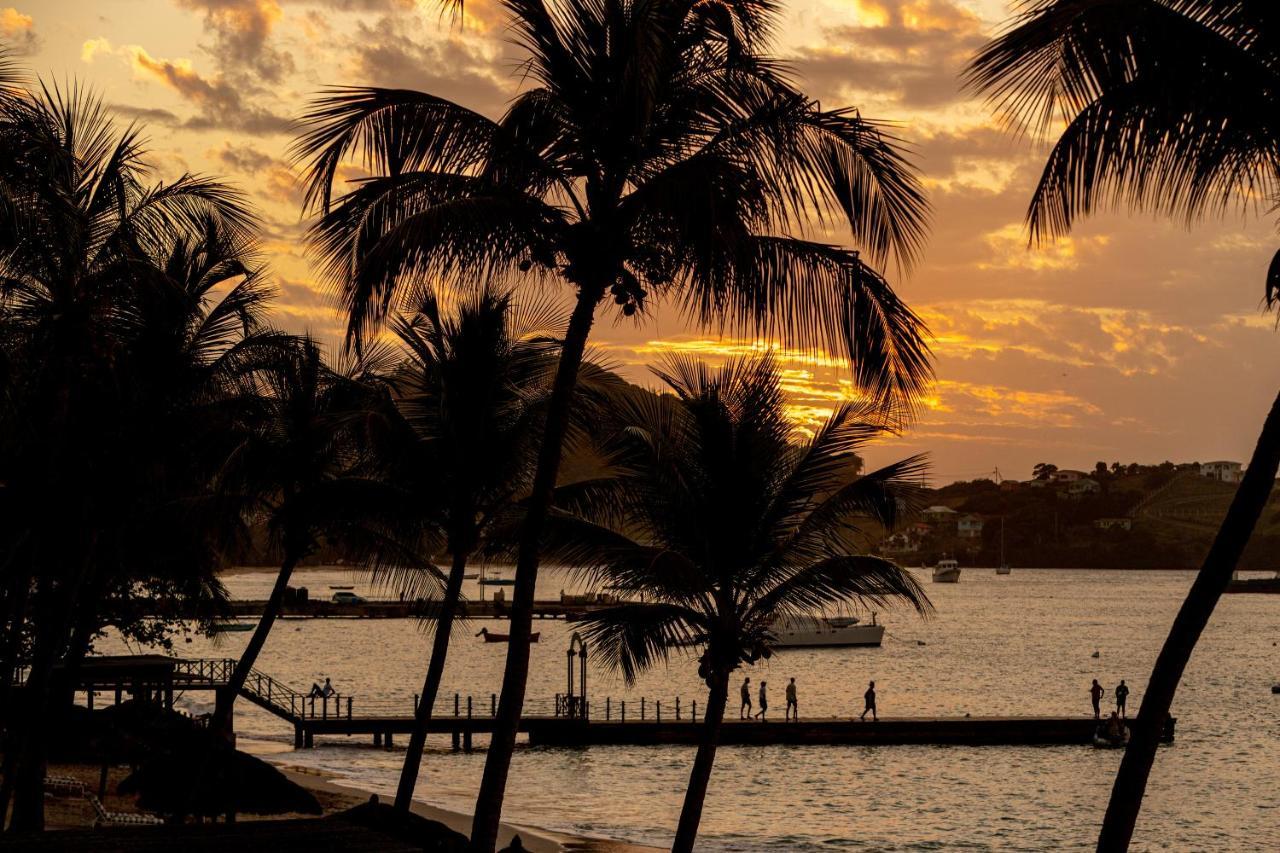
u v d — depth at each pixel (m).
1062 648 146.25
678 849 23.17
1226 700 94.06
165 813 28.06
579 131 14.23
